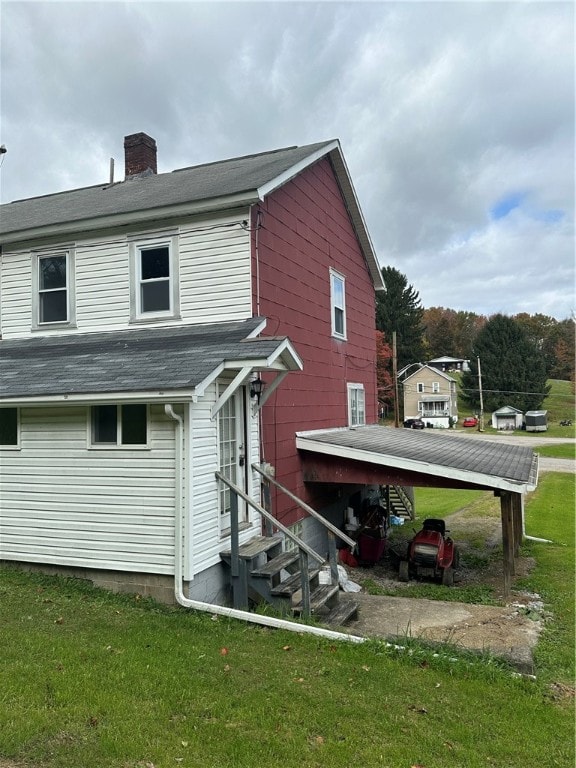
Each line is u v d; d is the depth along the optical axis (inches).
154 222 374.0
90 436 295.4
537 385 2452.0
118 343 350.9
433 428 2358.5
